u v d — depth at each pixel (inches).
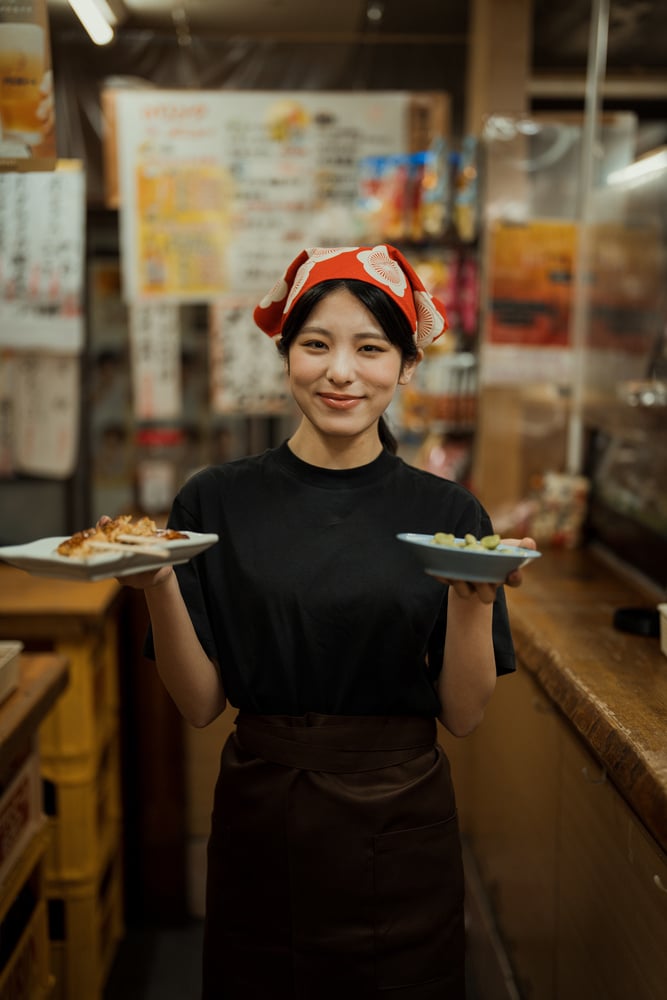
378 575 55.6
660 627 81.4
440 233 125.9
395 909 56.4
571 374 126.0
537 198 122.3
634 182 109.4
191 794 115.2
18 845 72.4
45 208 126.2
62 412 136.7
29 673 76.6
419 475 59.6
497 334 124.1
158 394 136.6
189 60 136.3
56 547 48.8
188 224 130.8
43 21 68.5
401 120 130.4
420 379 129.6
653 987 57.8
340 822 55.6
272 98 129.4
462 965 59.6
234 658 57.4
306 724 57.0
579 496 124.5
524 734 93.1
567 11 125.7
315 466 57.6
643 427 106.1
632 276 109.1
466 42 137.3
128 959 107.5
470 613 52.7
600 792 69.2
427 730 58.7
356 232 130.0
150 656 59.2
